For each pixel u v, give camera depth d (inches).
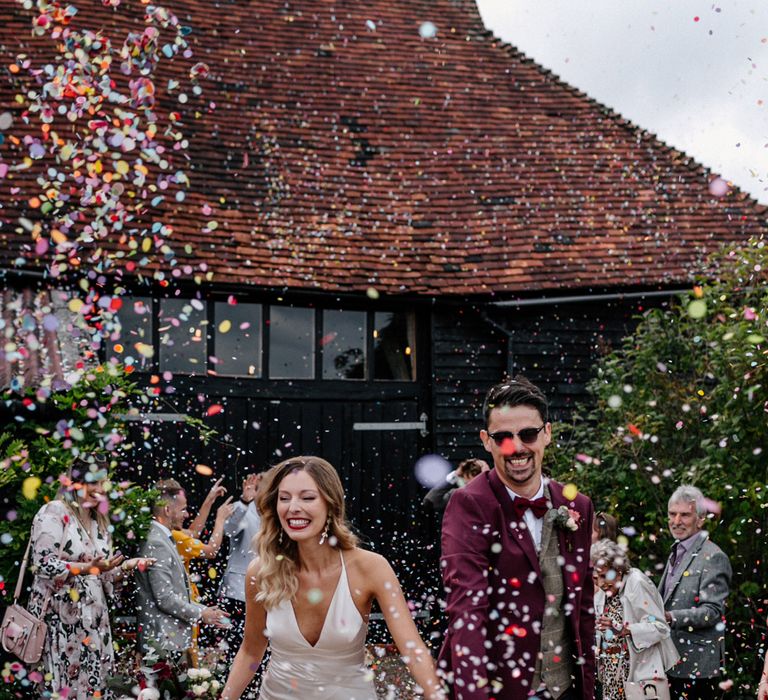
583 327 400.2
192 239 367.2
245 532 291.1
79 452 230.5
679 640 205.6
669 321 315.9
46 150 365.7
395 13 511.2
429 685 128.1
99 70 218.7
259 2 489.7
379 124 449.1
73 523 210.5
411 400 385.1
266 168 412.2
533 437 131.5
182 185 386.3
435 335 387.5
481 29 519.2
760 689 163.0
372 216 406.9
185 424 350.3
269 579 131.3
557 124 468.8
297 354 377.7
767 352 257.6
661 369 284.5
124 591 294.8
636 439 289.0
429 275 384.5
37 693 209.9
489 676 126.6
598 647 198.1
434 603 360.5
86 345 308.8
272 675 135.0
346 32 491.2
